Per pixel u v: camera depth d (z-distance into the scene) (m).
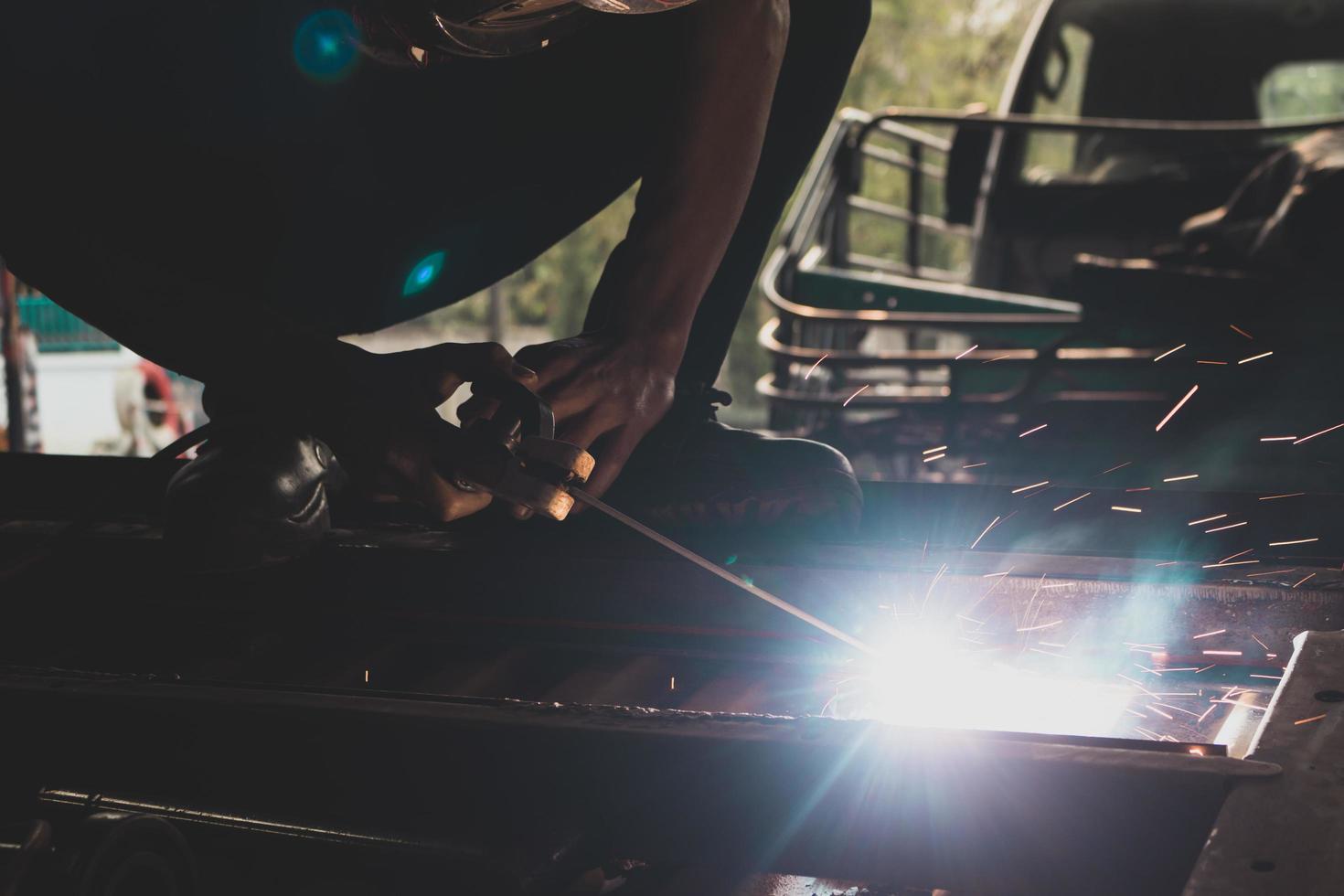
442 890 1.10
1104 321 4.02
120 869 1.00
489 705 1.21
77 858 0.98
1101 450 4.63
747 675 1.63
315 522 1.90
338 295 2.24
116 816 1.04
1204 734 1.42
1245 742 1.37
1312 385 3.96
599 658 1.70
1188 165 5.73
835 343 5.63
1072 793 1.03
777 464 1.92
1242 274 3.69
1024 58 6.19
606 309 1.77
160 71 1.77
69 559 2.01
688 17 1.68
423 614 1.86
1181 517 2.06
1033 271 5.79
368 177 2.08
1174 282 3.74
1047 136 6.04
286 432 1.90
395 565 1.87
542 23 1.47
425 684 1.63
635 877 1.31
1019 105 6.11
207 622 1.86
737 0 1.66
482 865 1.08
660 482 1.91
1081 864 1.04
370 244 2.19
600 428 1.60
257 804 1.20
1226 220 4.05
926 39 21.34
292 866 1.16
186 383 9.69
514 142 2.11
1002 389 5.16
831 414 4.78
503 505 2.00
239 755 1.21
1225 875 0.88
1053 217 5.74
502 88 2.03
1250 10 5.98
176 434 9.53
